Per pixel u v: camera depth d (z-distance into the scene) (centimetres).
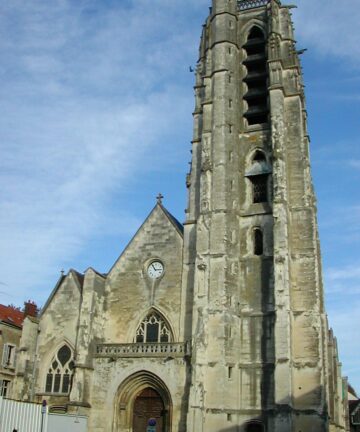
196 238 5347
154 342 5153
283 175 5362
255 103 6194
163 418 4875
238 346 5006
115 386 5003
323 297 5553
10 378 5897
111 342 5378
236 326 5044
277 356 4700
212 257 5169
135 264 5588
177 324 5200
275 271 4991
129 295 5491
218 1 6475
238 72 6241
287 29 6278
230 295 5075
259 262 5284
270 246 5309
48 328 5491
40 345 5447
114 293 5547
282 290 4900
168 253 5506
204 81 6141
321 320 5231
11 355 5997
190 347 4900
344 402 7325
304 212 5338
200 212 5394
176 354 4891
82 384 4931
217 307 4975
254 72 6275
